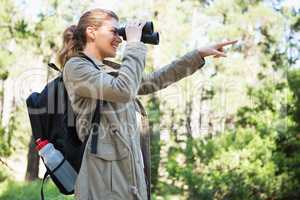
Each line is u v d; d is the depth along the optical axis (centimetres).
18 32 852
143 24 210
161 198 782
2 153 859
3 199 761
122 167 197
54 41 852
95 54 216
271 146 788
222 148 786
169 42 873
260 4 888
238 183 753
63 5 862
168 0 880
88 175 196
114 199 195
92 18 216
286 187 778
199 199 754
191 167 786
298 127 811
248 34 884
